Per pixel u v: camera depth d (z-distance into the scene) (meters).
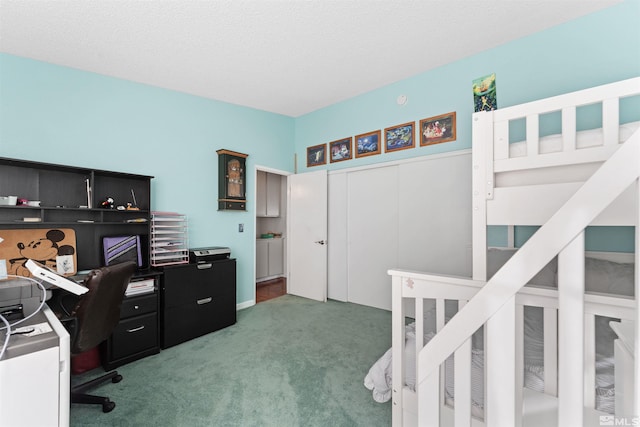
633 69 1.98
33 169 2.22
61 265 2.25
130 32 2.07
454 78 2.76
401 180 3.17
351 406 1.66
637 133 0.58
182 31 2.08
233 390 1.82
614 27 2.03
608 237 2.02
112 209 2.38
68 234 2.32
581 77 2.15
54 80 2.36
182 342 2.54
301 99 3.55
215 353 2.33
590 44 2.11
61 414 0.82
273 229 5.59
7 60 2.18
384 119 3.30
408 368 1.34
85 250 2.41
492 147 1.28
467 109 2.70
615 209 1.00
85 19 1.91
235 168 3.46
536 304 1.00
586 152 1.14
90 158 2.50
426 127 2.98
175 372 2.04
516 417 0.98
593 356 0.91
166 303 2.46
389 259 3.34
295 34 2.19
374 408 1.65
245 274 3.59
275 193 5.39
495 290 0.75
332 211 3.87
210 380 1.93
